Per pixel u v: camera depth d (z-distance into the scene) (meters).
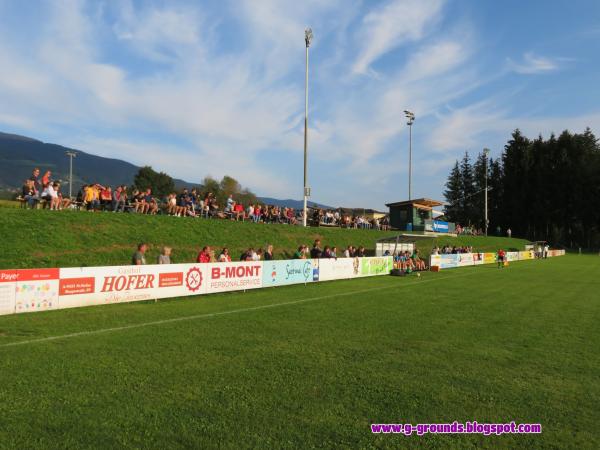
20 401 5.08
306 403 5.24
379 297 15.08
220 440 4.25
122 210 22.97
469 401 5.45
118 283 12.33
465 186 108.00
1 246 15.53
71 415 4.74
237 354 7.27
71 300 11.32
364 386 5.88
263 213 31.45
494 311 12.39
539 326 10.25
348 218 40.19
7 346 7.44
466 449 4.24
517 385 6.07
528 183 89.75
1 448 3.98
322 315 11.19
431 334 9.13
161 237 21.25
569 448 4.33
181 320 10.13
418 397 5.54
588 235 87.88
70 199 22.11
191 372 6.27
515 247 62.00
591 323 10.79
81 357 6.87
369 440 4.36
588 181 82.19
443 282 21.47
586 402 5.50
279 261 17.97
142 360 6.80
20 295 10.38
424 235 26.83
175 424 4.58
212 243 23.25
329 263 21.09
